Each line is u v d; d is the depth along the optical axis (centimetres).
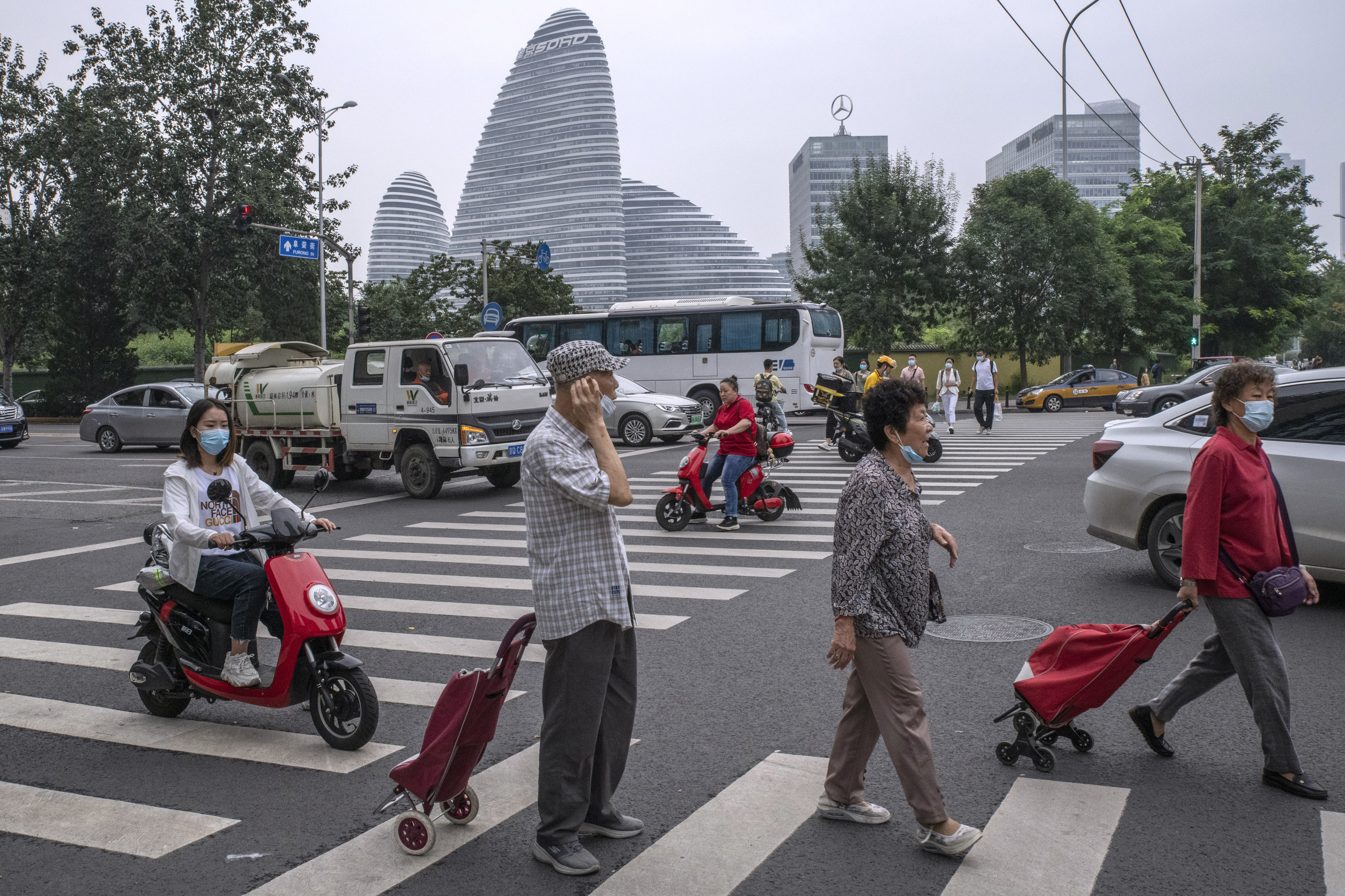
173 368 5019
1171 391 2405
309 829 380
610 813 365
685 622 681
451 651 626
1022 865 336
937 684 531
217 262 4016
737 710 500
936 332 5041
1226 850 343
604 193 19950
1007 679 537
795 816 379
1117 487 747
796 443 2102
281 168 3962
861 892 321
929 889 321
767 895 321
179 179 3819
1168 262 4188
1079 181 18888
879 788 407
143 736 490
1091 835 357
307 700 477
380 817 390
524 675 571
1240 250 4738
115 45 3878
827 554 916
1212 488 387
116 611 766
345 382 1448
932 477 1444
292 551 492
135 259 3809
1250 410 390
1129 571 800
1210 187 4862
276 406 1520
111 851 366
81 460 2167
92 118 3859
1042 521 1052
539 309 4309
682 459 1798
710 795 400
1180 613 391
